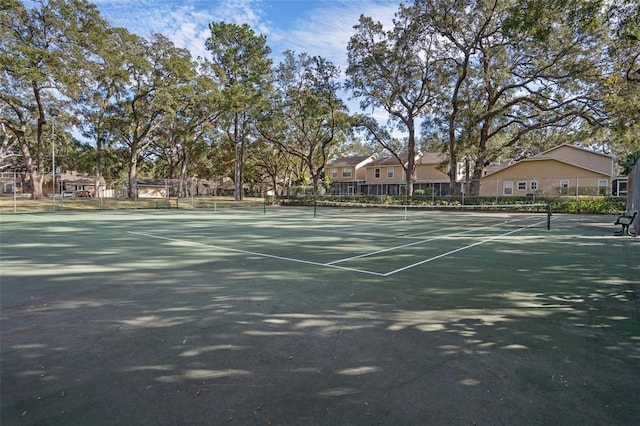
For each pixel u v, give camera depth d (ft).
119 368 9.84
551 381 9.12
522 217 72.28
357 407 8.00
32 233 43.73
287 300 16.14
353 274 21.34
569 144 110.01
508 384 8.97
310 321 13.50
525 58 83.82
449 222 60.54
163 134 137.59
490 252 29.32
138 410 7.89
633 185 45.29
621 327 12.95
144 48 107.55
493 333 12.36
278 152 160.56
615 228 49.16
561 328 12.85
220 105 119.24
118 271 22.29
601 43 71.72
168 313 14.42
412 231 46.01
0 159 143.23
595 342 11.62
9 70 83.66
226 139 152.35
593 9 33.04
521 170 115.44
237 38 120.37
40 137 105.50
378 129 112.57
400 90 100.83
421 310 14.74
